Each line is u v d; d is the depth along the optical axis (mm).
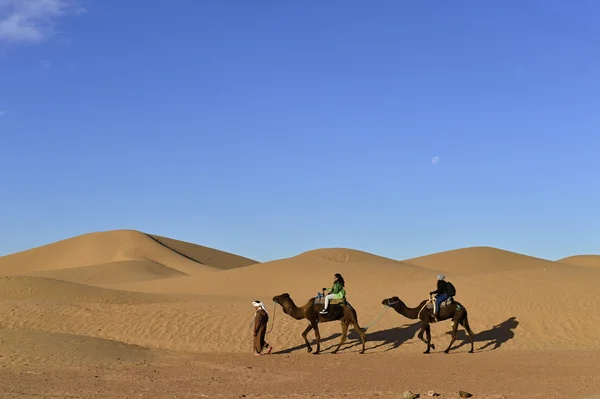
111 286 65500
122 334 25938
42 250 127000
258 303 22812
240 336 25344
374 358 21500
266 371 18750
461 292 31375
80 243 126250
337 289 22734
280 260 71000
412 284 36312
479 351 23125
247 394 14984
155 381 16859
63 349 21234
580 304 28172
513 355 22031
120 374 17906
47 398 13969
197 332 25906
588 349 23359
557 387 15852
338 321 27500
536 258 101812
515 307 28344
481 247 105938
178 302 34250
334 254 78562
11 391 14773
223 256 144875
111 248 121438
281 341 24625
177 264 114000
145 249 120688
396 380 17156
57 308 30172
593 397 13805
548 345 24156
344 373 18391
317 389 15758
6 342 21672
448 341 24688
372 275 59969
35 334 23219
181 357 21734
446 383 16594
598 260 107312
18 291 38500
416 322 27297
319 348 22703
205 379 17297
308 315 22562
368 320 27625
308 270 63188
